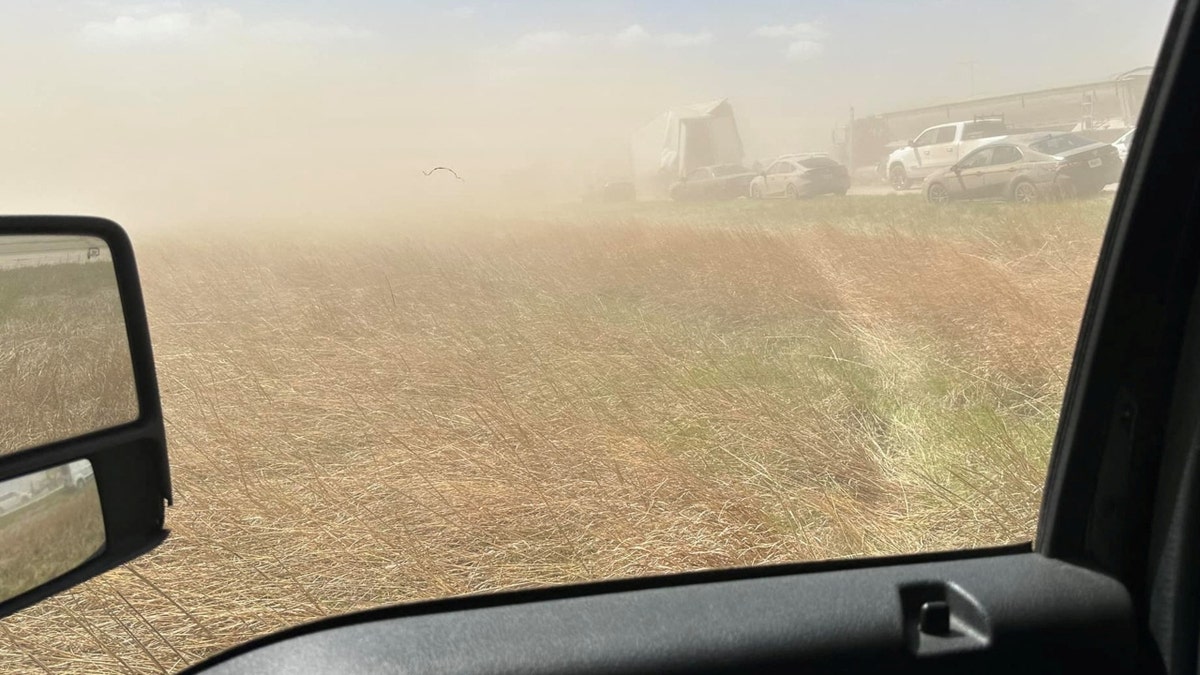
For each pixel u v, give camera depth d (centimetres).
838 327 765
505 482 438
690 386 590
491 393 609
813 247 1139
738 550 375
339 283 1238
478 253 1446
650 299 988
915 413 527
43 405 199
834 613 207
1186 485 197
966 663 202
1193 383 198
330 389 645
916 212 1692
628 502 414
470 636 204
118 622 325
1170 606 199
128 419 217
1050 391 542
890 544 373
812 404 548
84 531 201
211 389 652
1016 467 421
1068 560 219
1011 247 1019
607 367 657
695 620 206
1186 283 201
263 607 345
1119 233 208
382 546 382
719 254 1137
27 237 214
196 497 444
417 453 483
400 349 746
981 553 230
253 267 1364
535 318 879
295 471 496
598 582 220
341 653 201
